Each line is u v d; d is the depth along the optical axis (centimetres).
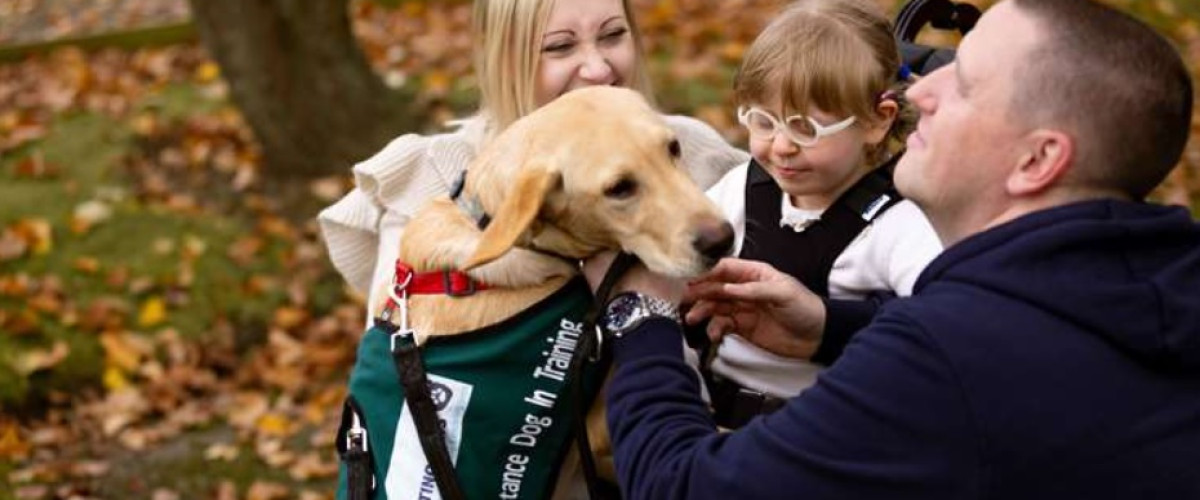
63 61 798
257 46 646
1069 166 156
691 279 192
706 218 183
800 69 204
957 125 162
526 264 195
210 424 525
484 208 199
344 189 652
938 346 151
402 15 876
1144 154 155
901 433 151
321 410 528
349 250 266
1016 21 161
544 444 194
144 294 588
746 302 204
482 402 192
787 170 211
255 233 633
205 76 765
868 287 212
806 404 158
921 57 224
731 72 760
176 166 676
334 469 485
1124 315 149
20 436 514
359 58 675
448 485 192
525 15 243
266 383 554
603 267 195
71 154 680
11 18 932
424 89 733
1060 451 148
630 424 175
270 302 597
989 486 149
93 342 557
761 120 212
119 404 530
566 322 193
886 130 210
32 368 535
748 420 216
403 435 198
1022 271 152
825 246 213
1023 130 157
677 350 185
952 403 150
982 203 164
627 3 260
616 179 185
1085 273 151
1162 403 151
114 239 614
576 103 195
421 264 204
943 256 160
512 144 197
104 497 470
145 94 746
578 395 190
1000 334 150
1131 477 149
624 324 187
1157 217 154
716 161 249
